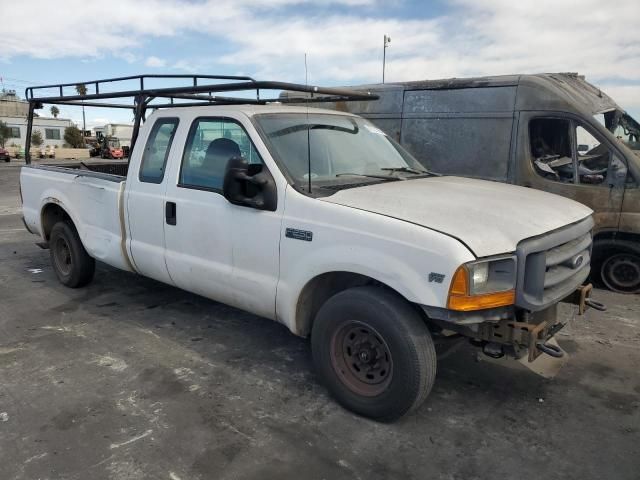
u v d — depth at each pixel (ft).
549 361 11.14
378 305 10.27
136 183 15.43
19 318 16.83
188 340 15.08
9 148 168.96
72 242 18.95
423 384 10.16
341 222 10.68
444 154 23.91
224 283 13.17
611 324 16.58
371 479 9.22
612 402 11.84
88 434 10.44
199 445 10.12
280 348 14.58
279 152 12.26
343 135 14.12
